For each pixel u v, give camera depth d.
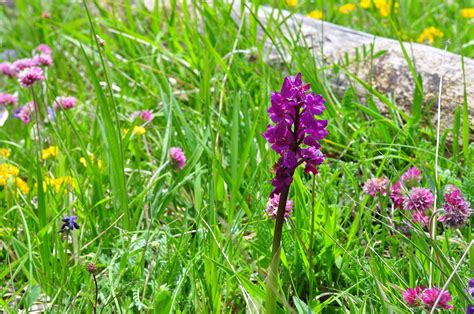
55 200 3.53
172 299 2.67
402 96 4.45
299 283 3.06
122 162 3.39
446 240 2.90
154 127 4.27
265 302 2.51
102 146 3.94
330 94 4.56
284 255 3.01
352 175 3.58
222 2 5.39
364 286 2.93
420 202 2.91
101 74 5.40
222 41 5.00
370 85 4.46
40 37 6.71
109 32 5.99
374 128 4.18
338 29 5.26
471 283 2.41
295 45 4.60
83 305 2.85
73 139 4.37
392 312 2.49
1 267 3.30
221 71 4.81
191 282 2.83
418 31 6.15
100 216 3.55
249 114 4.27
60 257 3.09
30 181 3.75
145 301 2.89
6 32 6.97
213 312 2.77
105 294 2.96
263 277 2.91
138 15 6.18
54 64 5.88
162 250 3.08
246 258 3.17
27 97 4.95
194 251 3.08
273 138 2.32
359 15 6.34
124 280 3.04
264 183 3.48
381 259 2.78
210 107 4.30
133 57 5.45
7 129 4.75
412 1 6.70
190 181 3.79
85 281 2.99
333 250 3.04
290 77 2.29
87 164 3.68
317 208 3.13
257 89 4.76
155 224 3.45
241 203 3.34
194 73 5.05
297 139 2.35
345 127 4.21
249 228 3.33
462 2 6.91
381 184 3.12
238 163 3.87
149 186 3.41
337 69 4.60
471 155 3.80
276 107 2.29
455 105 4.20
